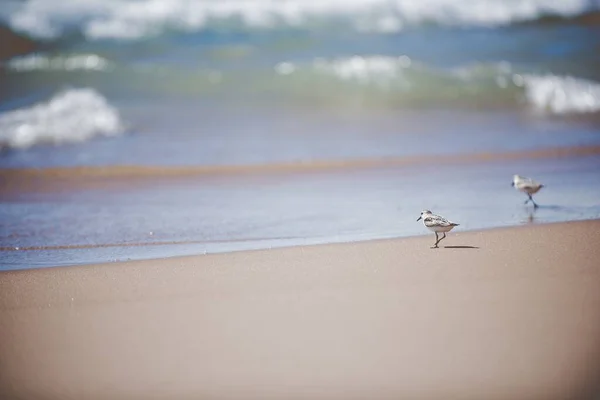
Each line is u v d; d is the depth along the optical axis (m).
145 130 32.25
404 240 16.47
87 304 12.51
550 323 10.98
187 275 14.12
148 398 9.29
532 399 9.16
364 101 36.00
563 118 35.28
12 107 33.31
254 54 38.44
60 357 10.38
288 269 14.25
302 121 33.88
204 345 10.61
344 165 27.39
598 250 15.05
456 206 20.69
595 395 9.22
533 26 40.69
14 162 28.05
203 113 34.12
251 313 11.76
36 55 36.91
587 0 41.38
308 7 38.81
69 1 37.41
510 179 24.59
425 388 9.34
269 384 9.48
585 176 24.81
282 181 25.23
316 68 37.47
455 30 40.03
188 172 26.72
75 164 27.66
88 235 18.62
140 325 11.45
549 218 18.84
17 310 12.26
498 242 15.99
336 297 12.35
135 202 22.50
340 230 18.27
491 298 12.03
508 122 34.50
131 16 37.94
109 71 36.09
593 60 39.78
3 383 9.70
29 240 18.20
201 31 38.31
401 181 24.72
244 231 18.52
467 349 10.23
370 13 39.41
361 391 9.29
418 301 12.01
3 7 36.69
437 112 35.62
